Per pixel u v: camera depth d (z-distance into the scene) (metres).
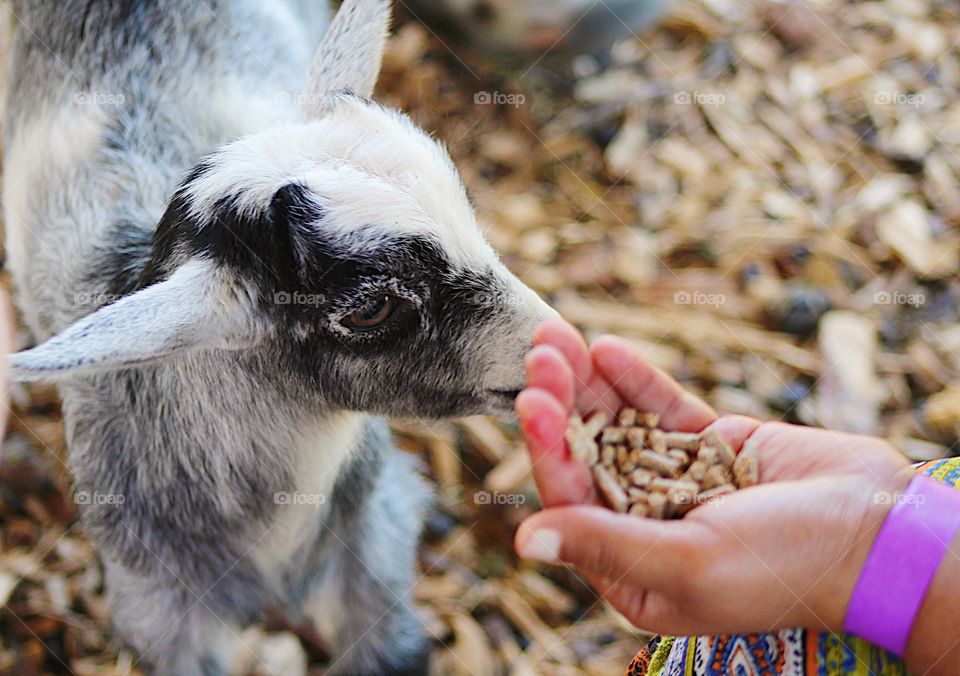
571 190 1.25
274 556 0.84
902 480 0.62
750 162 1.28
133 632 0.85
